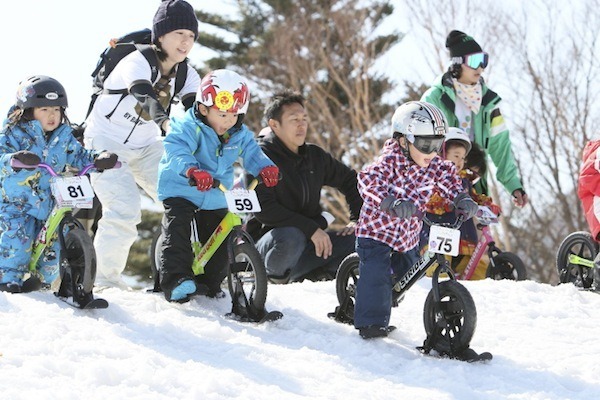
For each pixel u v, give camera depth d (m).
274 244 15.84
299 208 16.23
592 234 15.62
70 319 11.52
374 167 11.66
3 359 9.95
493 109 17.45
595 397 10.49
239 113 12.78
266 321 12.52
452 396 10.23
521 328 13.24
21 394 9.05
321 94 52.69
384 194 11.50
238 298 12.77
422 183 11.84
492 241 16.44
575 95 45.00
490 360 11.44
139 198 14.17
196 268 13.20
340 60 52.97
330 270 16.56
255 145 13.13
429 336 11.73
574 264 16.20
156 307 12.86
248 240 12.63
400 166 11.75
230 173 13.13
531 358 11.73
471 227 16.98
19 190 12.46
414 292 14.97
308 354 11.30
